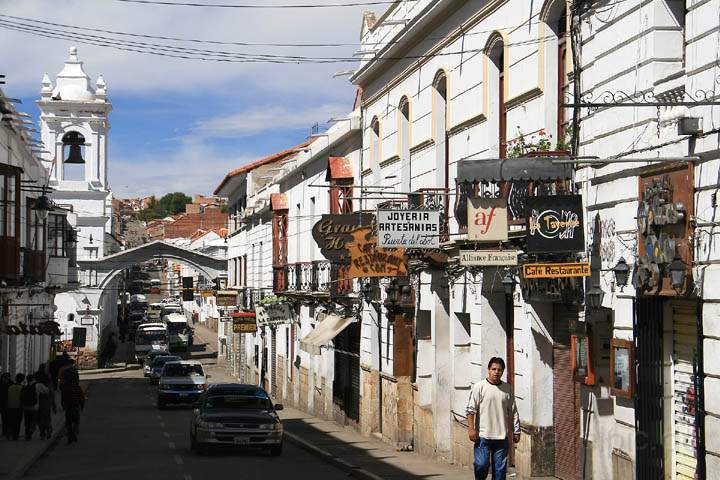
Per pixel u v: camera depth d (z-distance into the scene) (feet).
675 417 42.78
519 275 57.72
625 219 45.60
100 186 216.13
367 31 98.94
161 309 372.79
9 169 82.69
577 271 47.26
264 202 165.27
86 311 218.38
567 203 47.52
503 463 41.01
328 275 113.19
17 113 105.50
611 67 47.19
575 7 50.98
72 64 216.33
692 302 41.32
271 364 167.73
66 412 90.27
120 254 220.02
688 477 41.65
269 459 76.54
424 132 79.30
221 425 77.30
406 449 83.71
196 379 138.72
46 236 131.85
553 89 56.03
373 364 96.43
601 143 48.01
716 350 38.14
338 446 87.35
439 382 75.82
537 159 49.60
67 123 212.64
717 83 38.42
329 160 107.14
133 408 139.33
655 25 43.34
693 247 39.70
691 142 40.09
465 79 69.62
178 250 226.17
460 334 72.33
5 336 113.70
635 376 44.47
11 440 88.89
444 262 69.82
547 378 56.75
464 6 69.51
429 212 65.67
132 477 63.82
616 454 46.73
